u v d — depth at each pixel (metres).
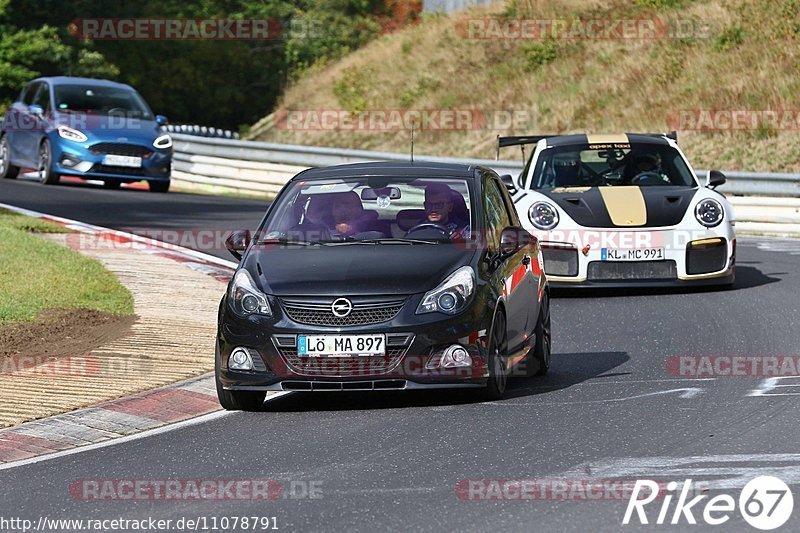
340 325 26.52
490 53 112.44
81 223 58.97
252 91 152.25
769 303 40.56
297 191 30.64
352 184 30.47
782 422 24.31
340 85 118.38
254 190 82.75
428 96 110.62
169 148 75.44
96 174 73.44
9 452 24.17
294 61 153.88
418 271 27.22
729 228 43.06
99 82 78.88
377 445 23.62
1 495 21.03
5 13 129.00
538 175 45.66
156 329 35.88
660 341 34.97
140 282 43.56
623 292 44.12
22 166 77.88
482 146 99.19
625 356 33.06
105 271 44.84
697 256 42.34
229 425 26.09
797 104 88.44
